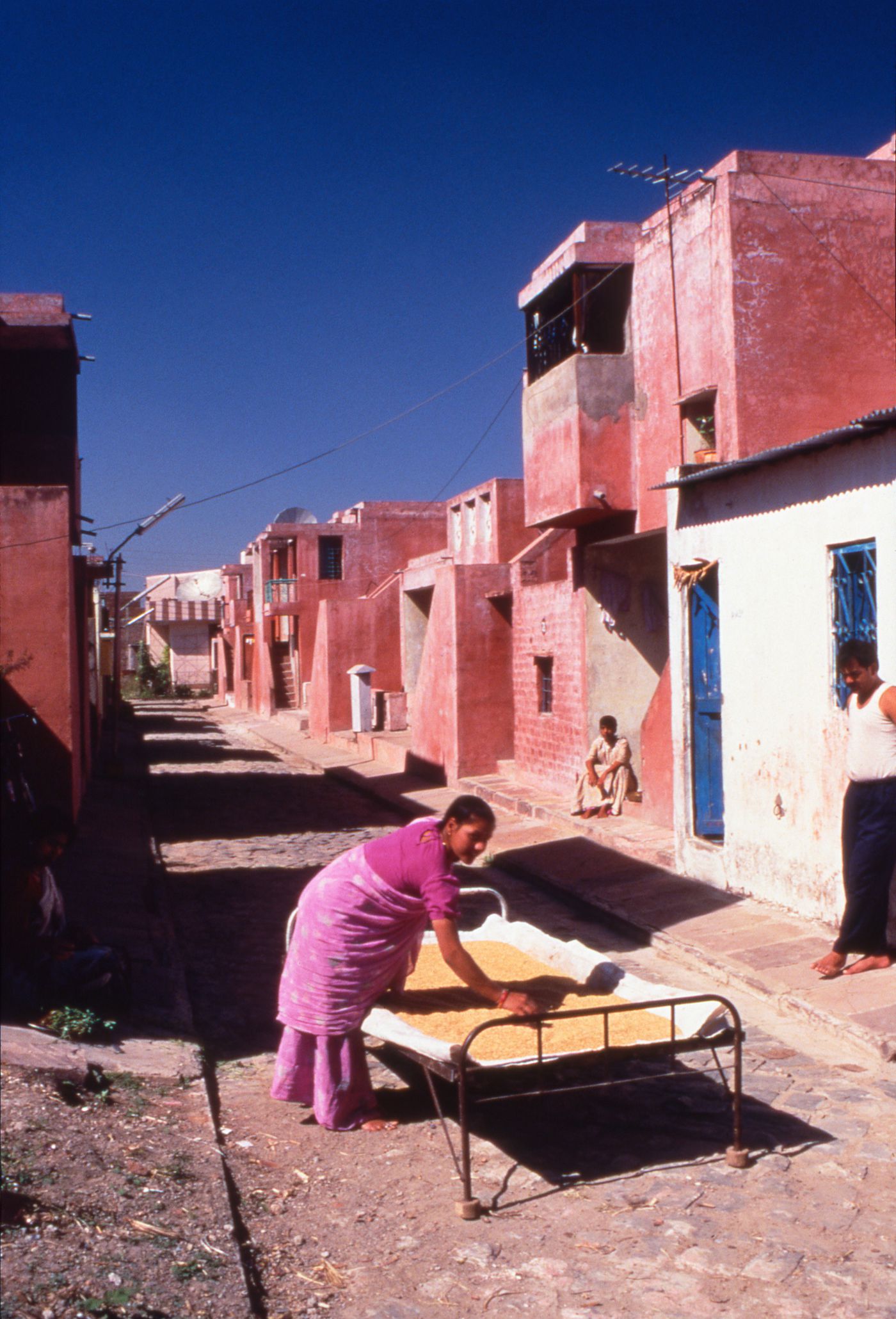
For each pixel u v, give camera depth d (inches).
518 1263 171.9
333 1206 191.0
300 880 506.9
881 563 318.3
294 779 956.0
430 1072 199.9
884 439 316.2
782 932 352.5
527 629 717.9
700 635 440.5
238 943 394.3
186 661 2518.5
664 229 510.6
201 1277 157.6
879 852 294.0
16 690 525.0
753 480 386.9
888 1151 211.0
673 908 403.9
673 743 451.2
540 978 242.2
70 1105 213.8
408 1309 158.6
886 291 465.7
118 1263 155.4
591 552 613.0
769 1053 267.3
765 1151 212.2
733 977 324.5
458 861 215.0
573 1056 193.5
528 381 626.5
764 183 453.7
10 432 636.7
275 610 1523.1
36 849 270.1
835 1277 167.0
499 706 787.4
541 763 696.4
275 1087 227.3
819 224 458.6
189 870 536.1
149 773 965.8
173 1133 212.4
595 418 550.0
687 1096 240.5
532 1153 212.5
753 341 450.9
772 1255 173.5
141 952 359.3
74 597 595.2
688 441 501.7
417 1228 183.0
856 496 330.3
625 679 618.5
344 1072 221.5
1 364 637.3
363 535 1535.4
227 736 1443.2
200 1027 298.0
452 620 784.3
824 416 456.1
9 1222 159.3
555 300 597.9
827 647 348.2
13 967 267.3
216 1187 189.6
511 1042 201.6
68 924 284.8
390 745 962.7
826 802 350.9
